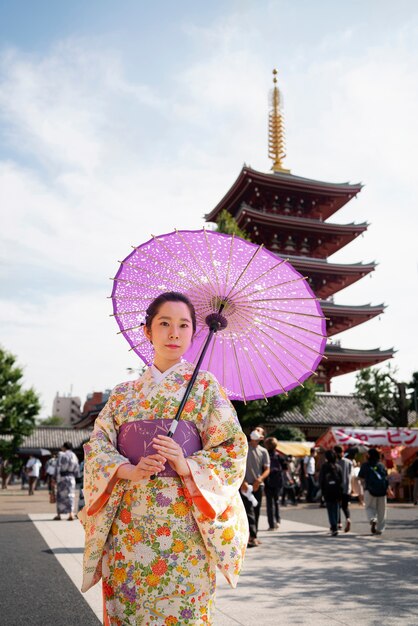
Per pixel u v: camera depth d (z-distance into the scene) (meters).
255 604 4.74
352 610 4.52
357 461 21.31
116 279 2.71
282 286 2.55
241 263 2.55
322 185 35.72
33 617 4.35
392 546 8.34
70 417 118.75
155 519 1.89
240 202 37.09
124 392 2.13
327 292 37.66
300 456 23.88
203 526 1.89
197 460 1.94
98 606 4.70
